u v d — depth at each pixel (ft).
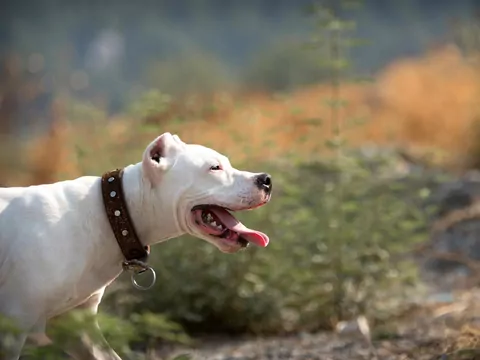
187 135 43.60
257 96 94.17
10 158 70.90
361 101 87.35
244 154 45.24
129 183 28.37
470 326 35.37
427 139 77.36
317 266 39.47
